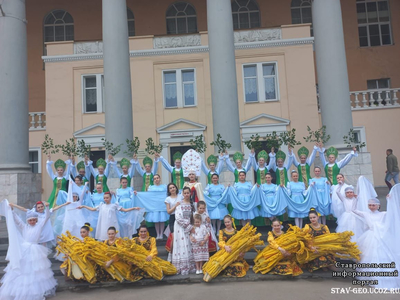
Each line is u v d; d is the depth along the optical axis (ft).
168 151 56.39
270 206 26.61
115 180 34.22
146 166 30.27
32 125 59.93
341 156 35.17
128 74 37.63
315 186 27.22
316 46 39.01
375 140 59.52
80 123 57.47
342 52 37.65
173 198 23.13
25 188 36.78
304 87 56.18
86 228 21.22
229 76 35.22
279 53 56.85
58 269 22.34
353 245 19.33
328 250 19.65
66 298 18.51
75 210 24.45
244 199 26.94
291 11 70.49
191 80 58.13
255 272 20.48
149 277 20.18
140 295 18.37
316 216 20.51
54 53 58.18
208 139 56.24
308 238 19.67
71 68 57.88
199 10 69.26
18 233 19.24
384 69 69.87
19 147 37.22
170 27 69.77
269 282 19.51
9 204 19.74
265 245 24.61
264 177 29.17
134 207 25.13
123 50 37.47
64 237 20.76
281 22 69.36
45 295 18.56
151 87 57.06
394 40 70.33
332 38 37.73
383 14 71.46
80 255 19.74
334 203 24.71
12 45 37.81
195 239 20.76
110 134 36.17
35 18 70.33
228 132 34.37
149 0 69.31
